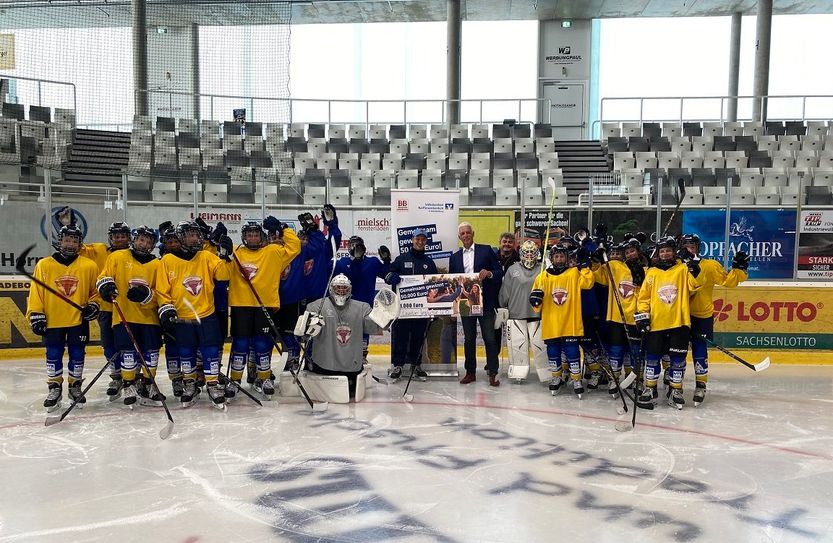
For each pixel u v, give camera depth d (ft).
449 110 57.41
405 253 24.41
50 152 44.93
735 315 29.66
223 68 53.31
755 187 42.39
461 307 23.27
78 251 19.43
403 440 15.89
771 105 64.18
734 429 17.39
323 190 42.47
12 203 30.48
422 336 24.48
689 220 31.63
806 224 31.53
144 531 10.48
